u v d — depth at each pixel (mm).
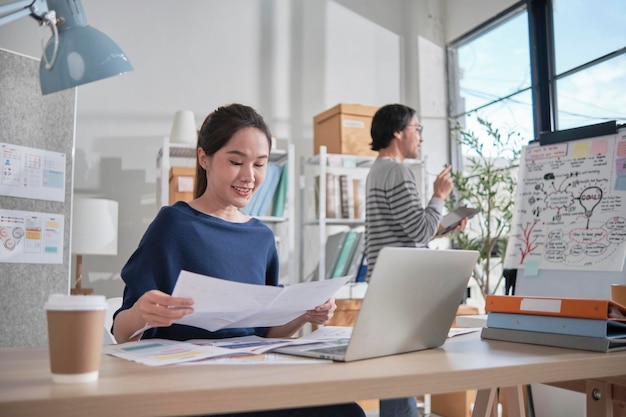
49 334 608
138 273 1182
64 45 1483
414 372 669
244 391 572
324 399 605
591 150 1643
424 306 867
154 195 3496
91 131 3406
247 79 3770
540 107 3375
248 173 1253
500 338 1033
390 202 2398
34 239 2217
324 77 3969
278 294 896
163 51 3600
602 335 886
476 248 3586
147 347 894
